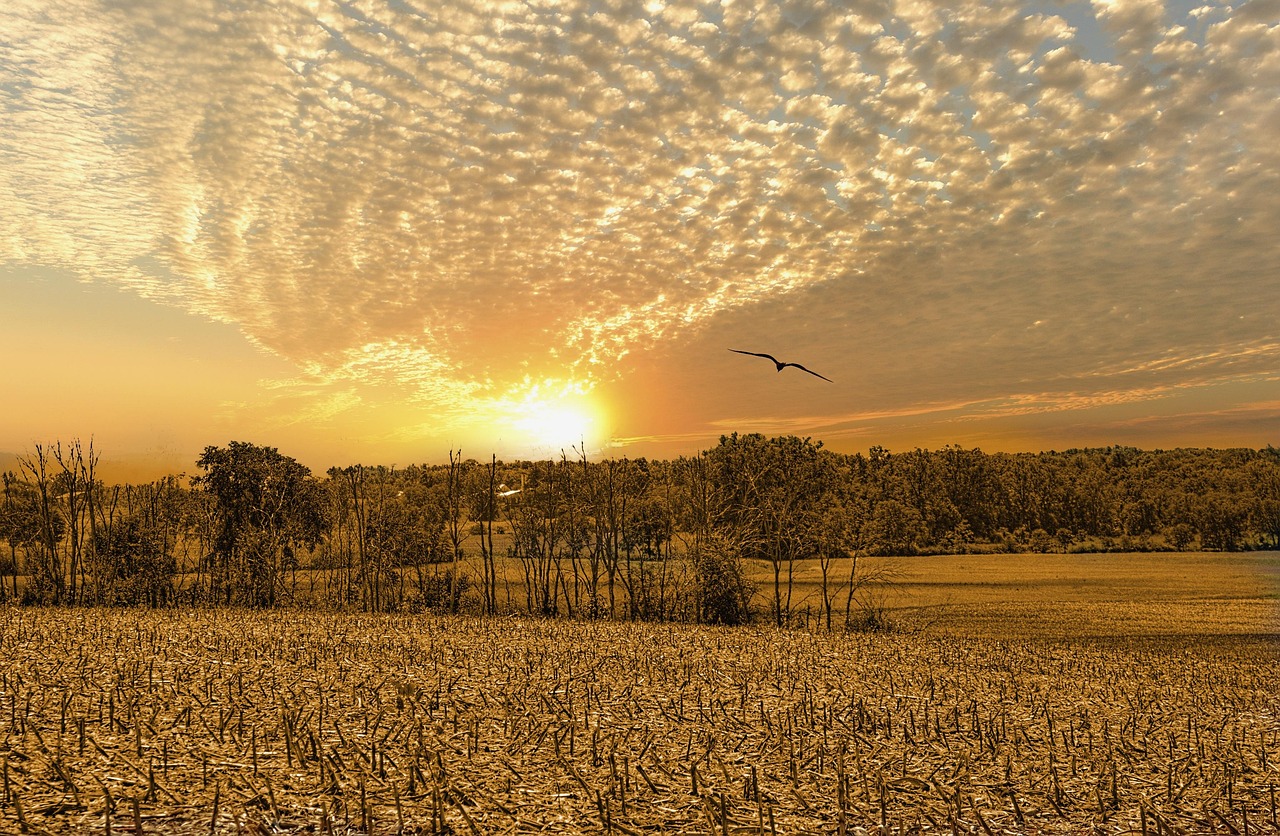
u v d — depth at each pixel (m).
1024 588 69.56
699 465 53.50
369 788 9.92
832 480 84.00
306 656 21.91
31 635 24.94
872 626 46.88
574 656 24.30
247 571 47.81
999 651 33.44
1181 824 10.49
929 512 132.12
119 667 18.56
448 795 9.75
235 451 50.91
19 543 49.09
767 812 9.99
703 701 17.44
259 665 19.89
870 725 15.65
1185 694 23.17
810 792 10.98
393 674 19.30
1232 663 32.78
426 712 14.96
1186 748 15.02
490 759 11.77
